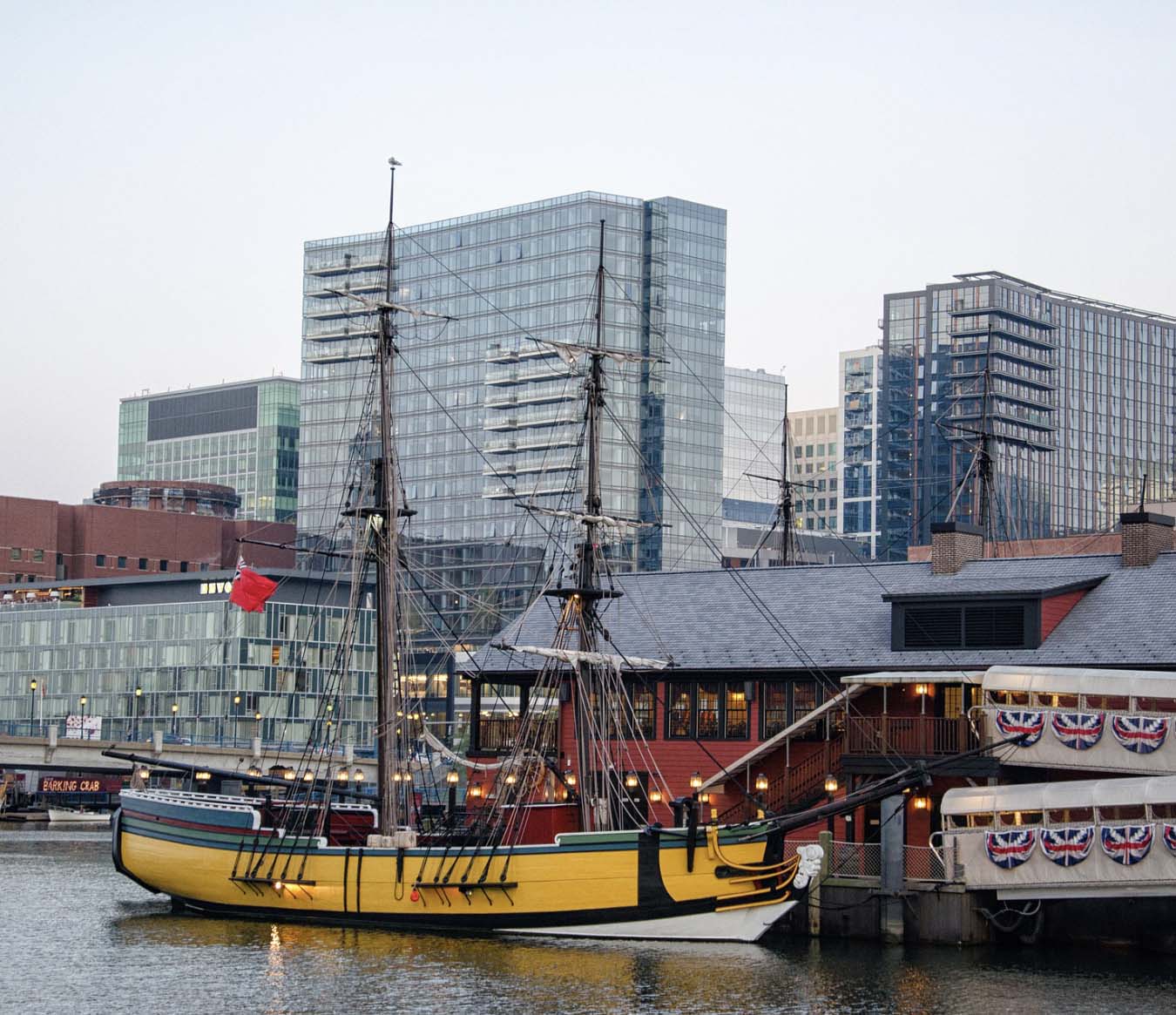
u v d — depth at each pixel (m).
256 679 189.50
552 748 84.88
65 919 76.94
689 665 79.88
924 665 75.06
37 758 134.00
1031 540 150.38
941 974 60.09
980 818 67.38
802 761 76.94
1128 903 65.31
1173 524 79.25
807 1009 54.78
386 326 84.12
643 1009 55.00
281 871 74.69
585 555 78.94
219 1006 56.22
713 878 66.94
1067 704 68.25
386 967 62.66
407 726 89.12
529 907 69.06
